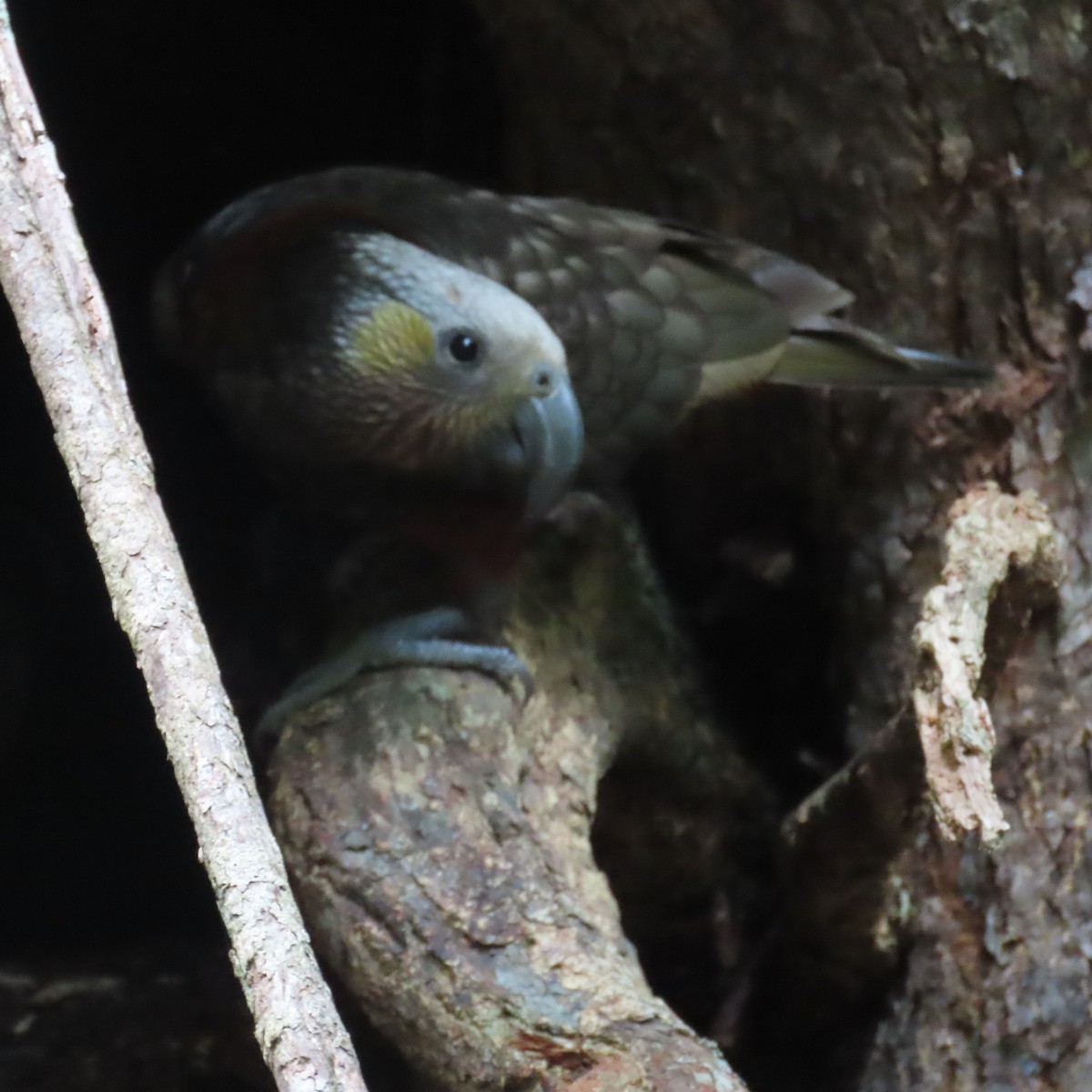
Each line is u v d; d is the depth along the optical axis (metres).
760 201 6.68
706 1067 4.59
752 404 6.91
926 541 6.41
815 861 6.12
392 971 4.99
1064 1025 6.14
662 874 7.09
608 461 6.44
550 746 5.96
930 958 6.30
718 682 7.42
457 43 8.28
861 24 6.11
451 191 6.16
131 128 9.01
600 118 6.95
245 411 6.01
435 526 6.07
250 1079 7.16
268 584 6.84
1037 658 6.20
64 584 8.95
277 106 9.10
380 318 5.57
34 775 8.85
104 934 8.43
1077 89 5.98
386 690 5.59
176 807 8.81
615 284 6.19
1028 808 6.23
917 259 6.35
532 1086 4.71
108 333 3.36
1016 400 6.22
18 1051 7.23
